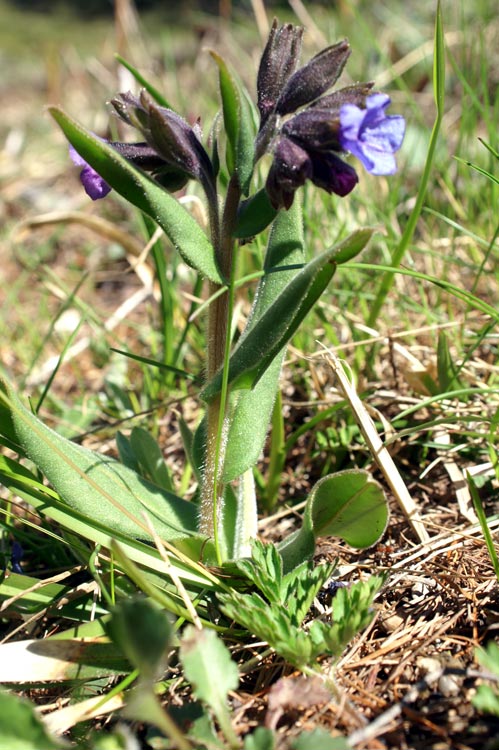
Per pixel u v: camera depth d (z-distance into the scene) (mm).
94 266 435
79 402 324
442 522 234
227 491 236
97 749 155
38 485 208
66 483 205
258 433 221
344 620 176
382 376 291
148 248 300
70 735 182
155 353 320
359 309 320
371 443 222
